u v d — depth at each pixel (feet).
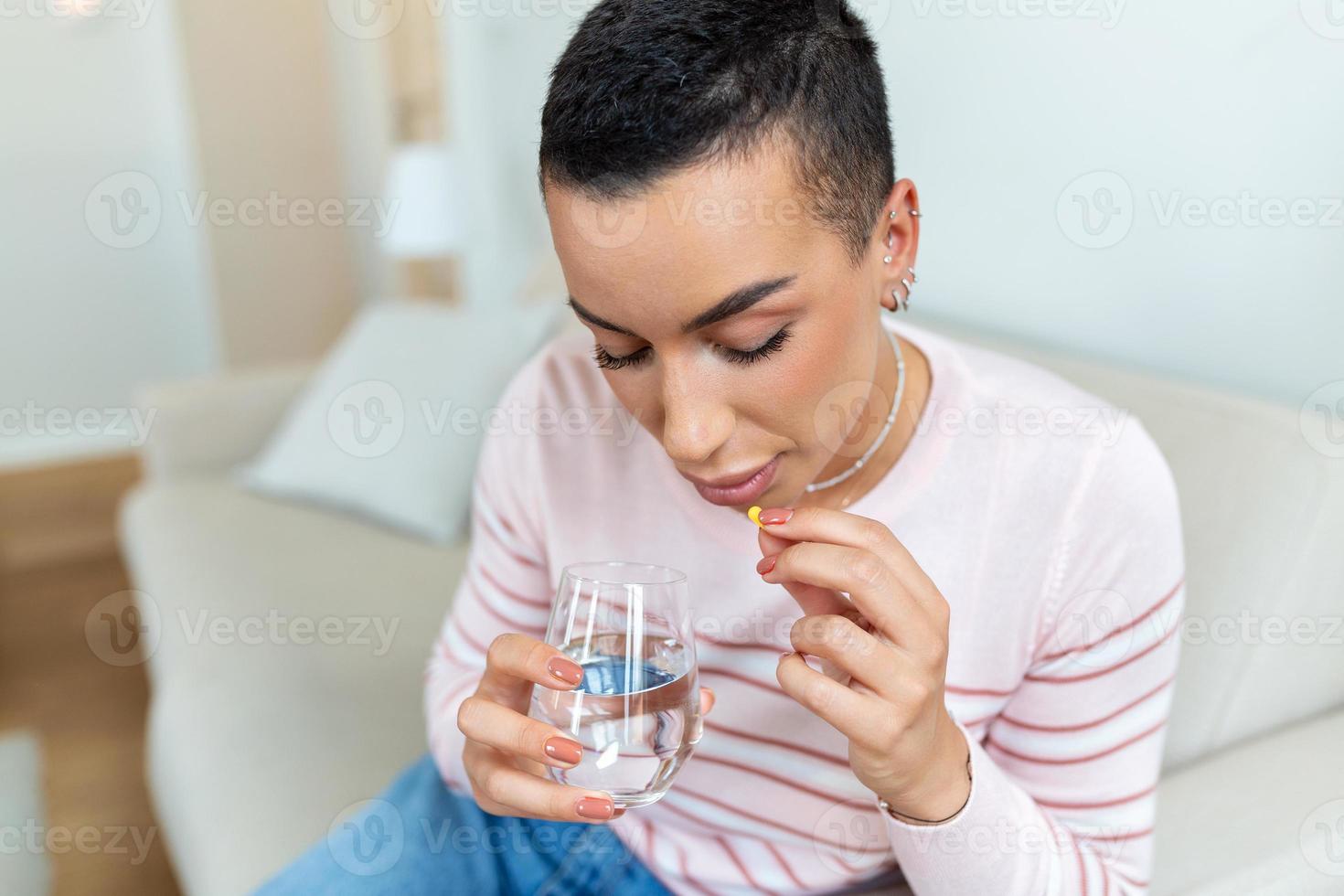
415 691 4.58
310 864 2.95
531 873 2.95
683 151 1.73
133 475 13.33
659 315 1.84
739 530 2.58
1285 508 2.85
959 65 4.45
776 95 1.78
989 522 2.46
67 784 6.19
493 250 10.10
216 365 15.01
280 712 4.42
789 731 2.61
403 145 12.69
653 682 2.02
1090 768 2.47
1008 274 4.39
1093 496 2.41
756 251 1.79
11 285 14.07
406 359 6.84
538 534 3.00
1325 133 3.14
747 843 2.74
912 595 1.93
